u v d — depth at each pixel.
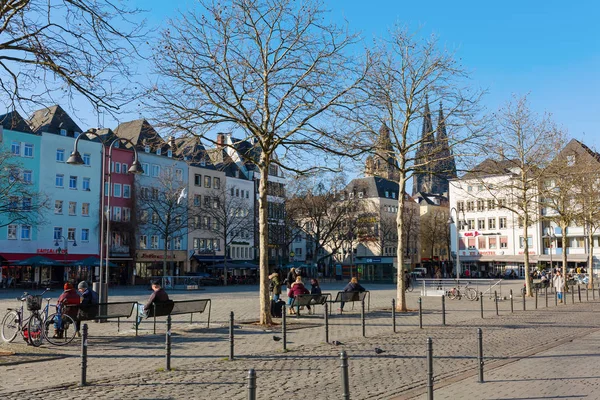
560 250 92.25
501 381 11.12
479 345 11.18
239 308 29.00
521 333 18.97
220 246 86.88
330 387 10.45
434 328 20.28
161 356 13.65
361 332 18.86
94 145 70.75
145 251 75.06
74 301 16.25
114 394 9.65
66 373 11.44
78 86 12.60
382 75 25.53
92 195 70.19
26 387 10.08
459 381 11.14
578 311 28.14
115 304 16.52
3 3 11.44
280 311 23.69
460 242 100.69
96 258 64.12
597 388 10.40
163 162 77.81
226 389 10.15
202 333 17.97
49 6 12.12
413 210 111.88
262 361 13.05
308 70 19.34
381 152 25.97
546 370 12.32
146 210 74.31
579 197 44.31
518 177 39.56
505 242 96.31
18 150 63.28
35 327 15.10
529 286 40.28
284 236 78.50
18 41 12.15
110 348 14.84
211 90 18.61
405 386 10.62
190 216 71.31
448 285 39.81
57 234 66.50
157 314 17.50
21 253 62.84
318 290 27.78
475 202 94.75
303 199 71.44
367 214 75.62
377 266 75.44
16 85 12.59
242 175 94.12
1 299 37.22
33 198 60.47
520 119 38.16
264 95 19.64
